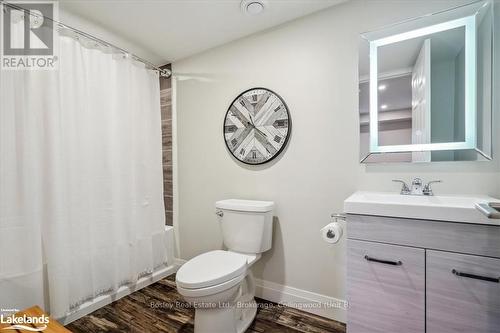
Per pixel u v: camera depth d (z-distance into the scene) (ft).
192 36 6.45
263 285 6.19
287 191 5.91
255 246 5.48
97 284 5.83
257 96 6.25
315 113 5.56
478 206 2.96
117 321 5.34
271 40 6.10
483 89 4.14
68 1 4.91
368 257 3.78
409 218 3.52
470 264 3.19
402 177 4.75
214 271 4.48
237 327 4.86
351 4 5.15
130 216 6.45
